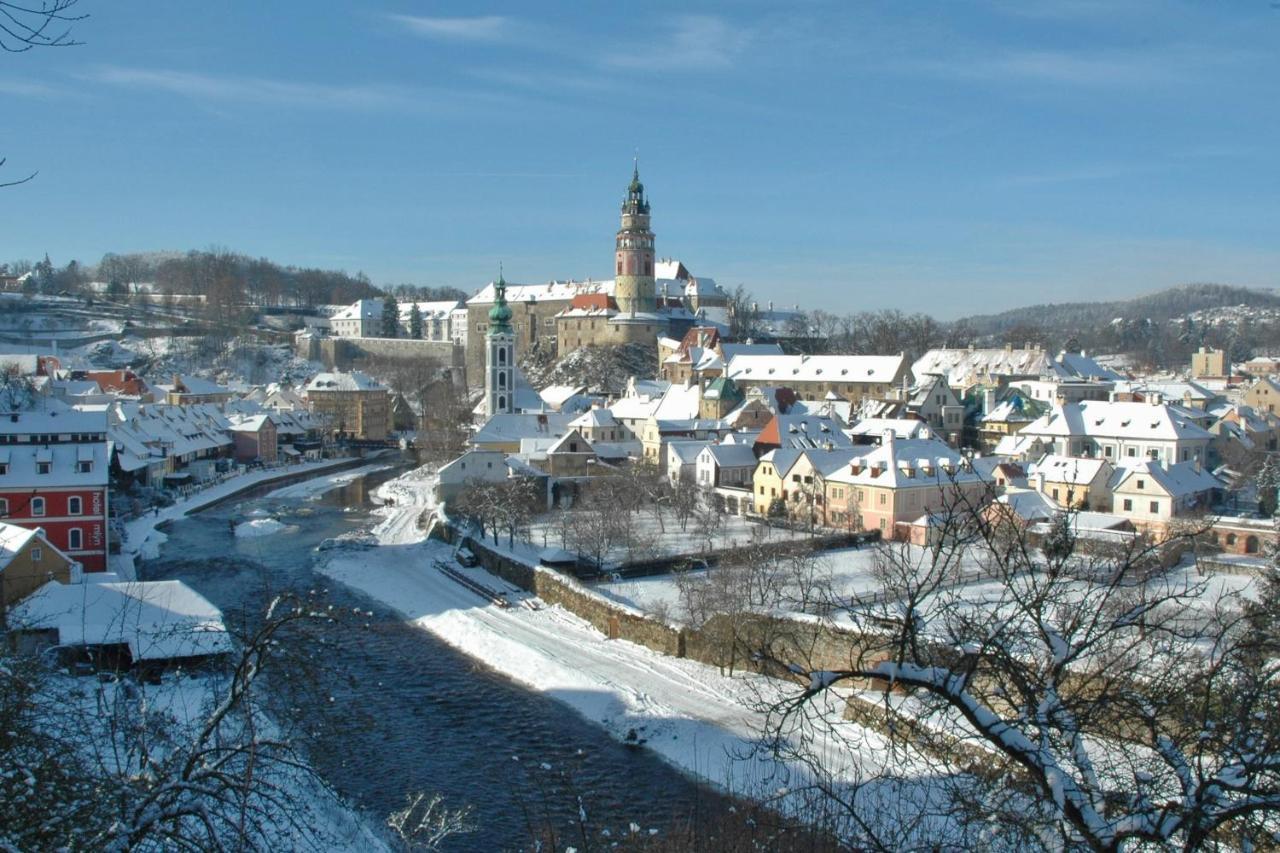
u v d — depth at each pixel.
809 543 112.00
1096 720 20.31
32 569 86.00
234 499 175.25
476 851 55.12
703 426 182.50
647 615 89.75
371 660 87.31
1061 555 24.12
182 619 75.38
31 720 25.66
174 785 23.64
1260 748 19.98
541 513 148.62
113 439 167.88
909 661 21.50
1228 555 110.38
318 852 33.22
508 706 77.19
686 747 68.19
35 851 22.31
